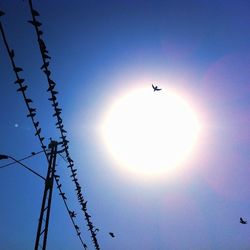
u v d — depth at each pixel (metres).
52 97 17.06
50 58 15.15
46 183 20.06
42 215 19.56
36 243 19.09
